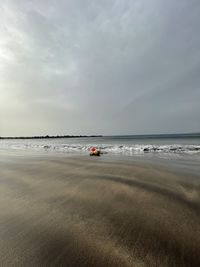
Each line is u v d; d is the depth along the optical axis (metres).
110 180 7.26
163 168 9.59
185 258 2.80
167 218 4.07
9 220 4.12
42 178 7.94
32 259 2.86
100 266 2.67
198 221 3.92
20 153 21.06
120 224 3.86
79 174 8.53
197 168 9.59
